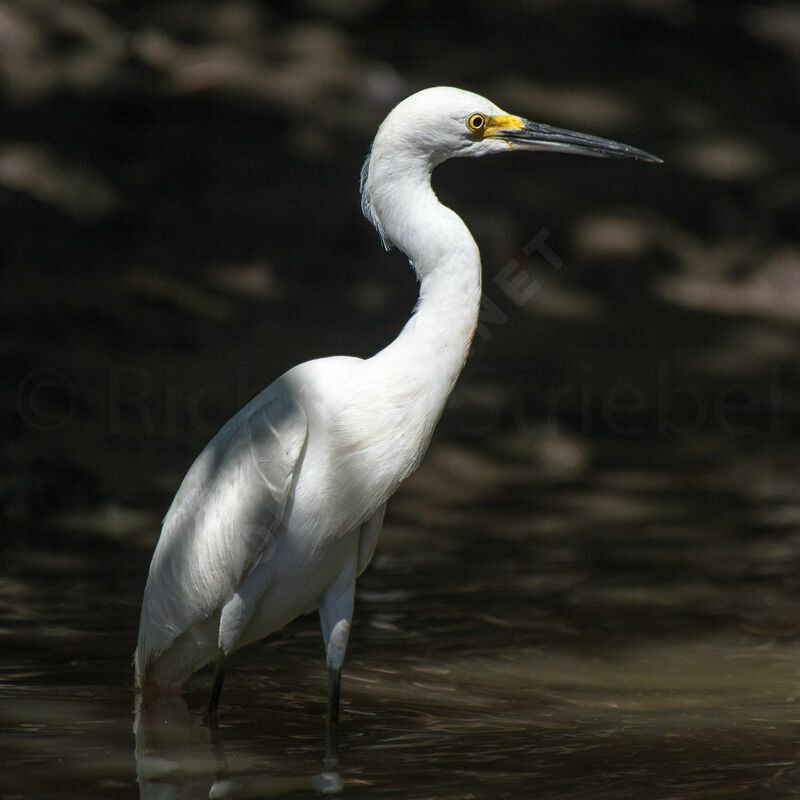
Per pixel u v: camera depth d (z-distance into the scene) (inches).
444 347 267.6
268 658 312.5
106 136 767.7
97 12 879.7
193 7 911.7
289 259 690.2
